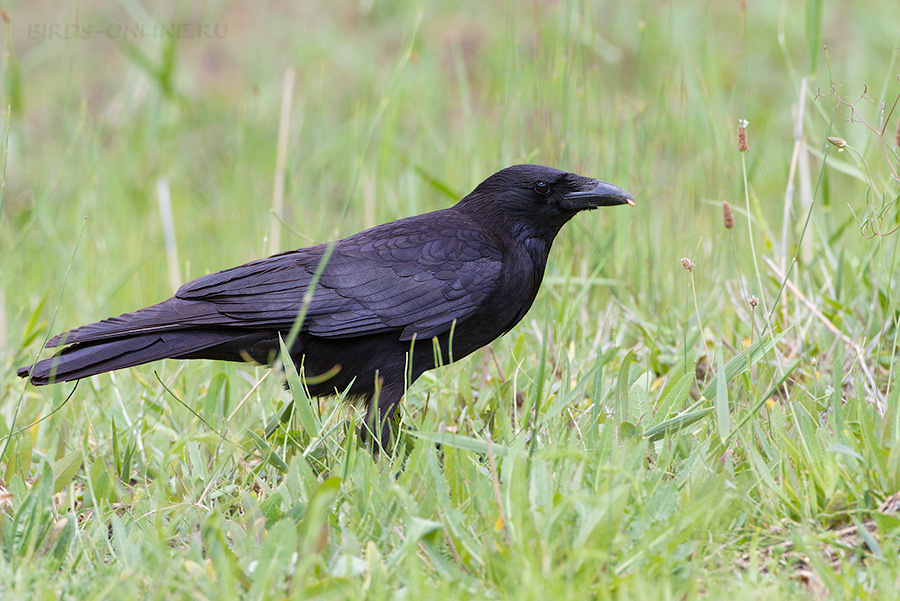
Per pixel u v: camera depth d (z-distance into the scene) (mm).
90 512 7270
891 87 15484
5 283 12586
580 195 8719
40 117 19078
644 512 5855
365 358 8453
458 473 6629
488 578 5609
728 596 5227
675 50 18156
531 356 9930
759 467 6355
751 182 11719
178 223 15984
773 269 10156
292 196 13891
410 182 12312
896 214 8758
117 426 8719
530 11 19375
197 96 19281
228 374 9648
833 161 9883
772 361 9070
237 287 8125
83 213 14477
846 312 9438
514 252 8781
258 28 21594
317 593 5250
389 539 6094
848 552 5812
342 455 7484
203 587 5555
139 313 8016
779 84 18938
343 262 8344
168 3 21453
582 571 5445
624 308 10367
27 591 5574
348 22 21547
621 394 7449
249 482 7574
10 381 10016
